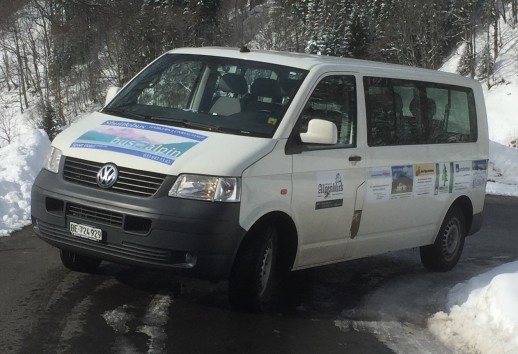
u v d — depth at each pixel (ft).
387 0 184.55
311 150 18.75
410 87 23.22
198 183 16.38
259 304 18.16
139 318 17.12
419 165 23.03
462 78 26.61
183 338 16.06
